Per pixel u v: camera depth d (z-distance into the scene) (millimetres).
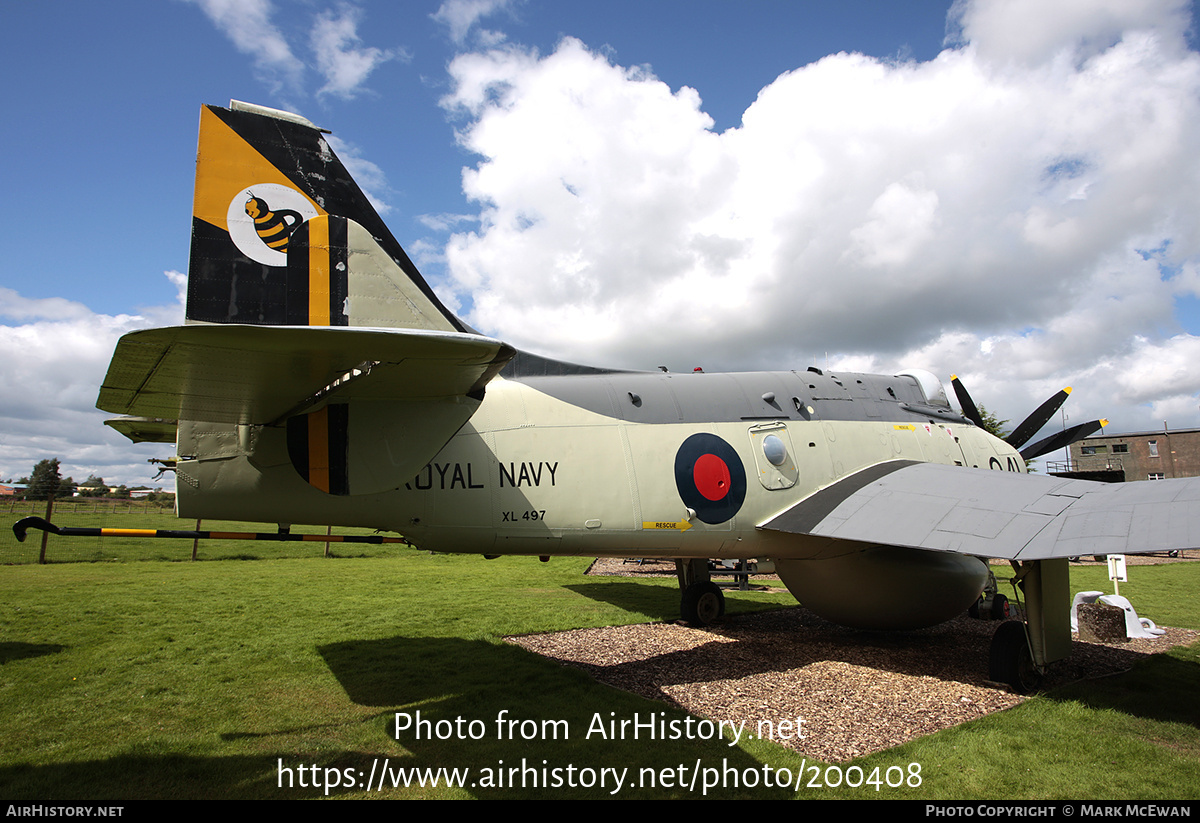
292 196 5578
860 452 7016
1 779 3436
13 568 12914
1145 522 4168
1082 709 4664
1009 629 5238
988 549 4586
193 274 5164
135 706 4625
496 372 4152
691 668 5816
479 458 5246
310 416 4809
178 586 10508
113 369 3131
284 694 4914
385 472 4926
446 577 12297
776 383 6984
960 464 7898
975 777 3543
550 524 5438
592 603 9211
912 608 6598
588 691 5031
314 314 4961
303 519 4855
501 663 5793
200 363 3098
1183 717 4559
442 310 5805
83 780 3434
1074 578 13625
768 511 6297
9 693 4898
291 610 8375
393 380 4262
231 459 4688
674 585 11469
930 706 4781
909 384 8234
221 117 5426
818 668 5859
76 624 7336
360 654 6082
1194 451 36125
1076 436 9453
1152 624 7707
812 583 6965
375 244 5227
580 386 6016
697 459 6059
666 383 6457
